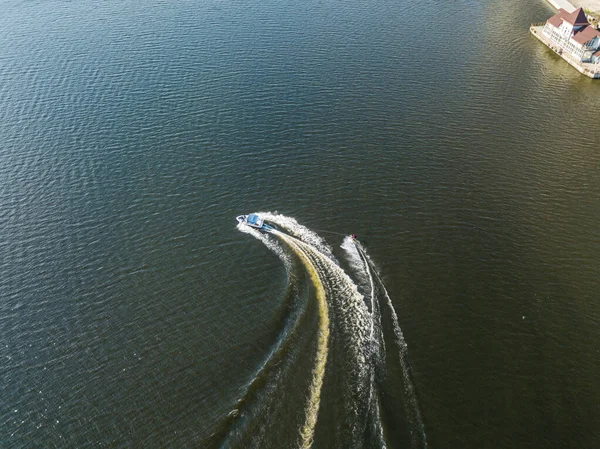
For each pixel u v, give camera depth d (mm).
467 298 91750
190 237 105188
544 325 87312
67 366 82188
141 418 74688
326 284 93438
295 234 105250
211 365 81062
